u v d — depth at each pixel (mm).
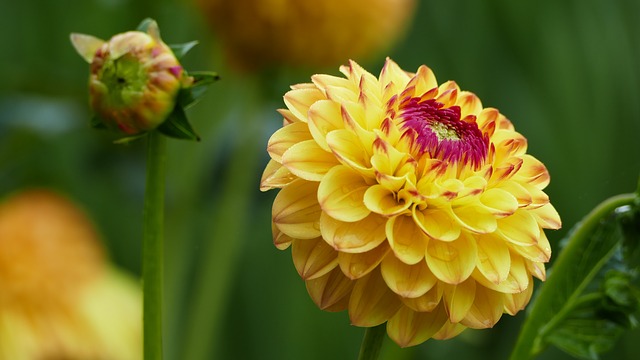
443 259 926
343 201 925
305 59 1263
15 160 1451
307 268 923
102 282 1326
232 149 1431
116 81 964
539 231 938
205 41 1312
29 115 1377
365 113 938
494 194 938
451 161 938
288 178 933
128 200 1497
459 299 928
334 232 919
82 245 1312
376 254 926
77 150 1604
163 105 965
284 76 1291
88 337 1285
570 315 1019
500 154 952
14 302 1268
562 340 1020
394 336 931
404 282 921
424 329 934
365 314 927
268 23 1243
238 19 1246
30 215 1292
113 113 966
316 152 933
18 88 1334
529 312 1025
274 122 1422
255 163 1321
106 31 1704
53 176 1653
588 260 1014
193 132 971
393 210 926
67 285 1283
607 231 1011
